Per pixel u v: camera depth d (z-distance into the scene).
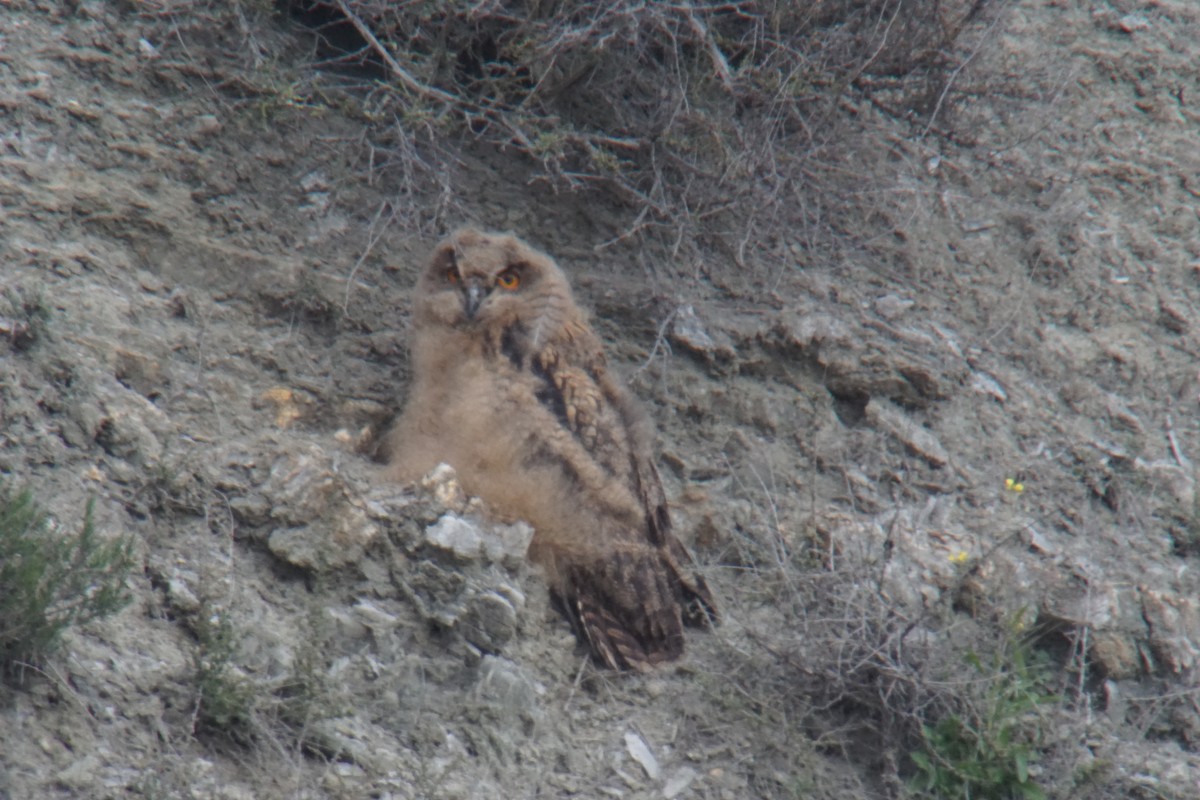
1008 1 13.66
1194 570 10.89
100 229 9.97
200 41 11.38
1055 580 10.10
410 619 8.42
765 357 11.48
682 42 11.78
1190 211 14.36
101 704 6.93
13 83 10.48
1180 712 9.59
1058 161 14.51
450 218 11.36
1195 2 16.84
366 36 11.32
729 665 9.24
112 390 8.70
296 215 10.94
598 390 9.58
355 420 9.98
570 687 8.77
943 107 13.21
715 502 10.52
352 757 7.46
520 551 8.82
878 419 11.35
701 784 8.45
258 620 7.88
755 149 11.56
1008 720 8.74
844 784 8.70
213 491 8.38
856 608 9.25
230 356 9.75
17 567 6.78
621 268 11.70
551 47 10.84
